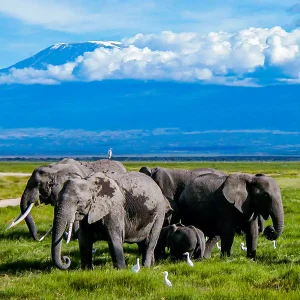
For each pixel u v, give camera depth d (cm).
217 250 6662
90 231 5125
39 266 5612
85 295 4084
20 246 6662
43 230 8000
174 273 4959
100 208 4941
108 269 4803
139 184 5334
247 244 6116
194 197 6297
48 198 6844
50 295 4081
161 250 5906
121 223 5091
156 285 4303
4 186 17175
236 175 6028
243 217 6066
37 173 6844
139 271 4653
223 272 4997
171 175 7006
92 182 4988
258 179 5938
